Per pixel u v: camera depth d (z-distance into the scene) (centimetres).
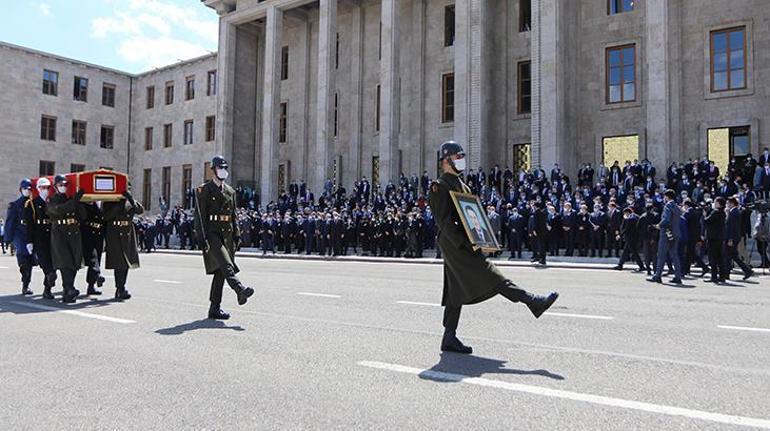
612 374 523
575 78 3006
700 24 2750
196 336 707
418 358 588
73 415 423
